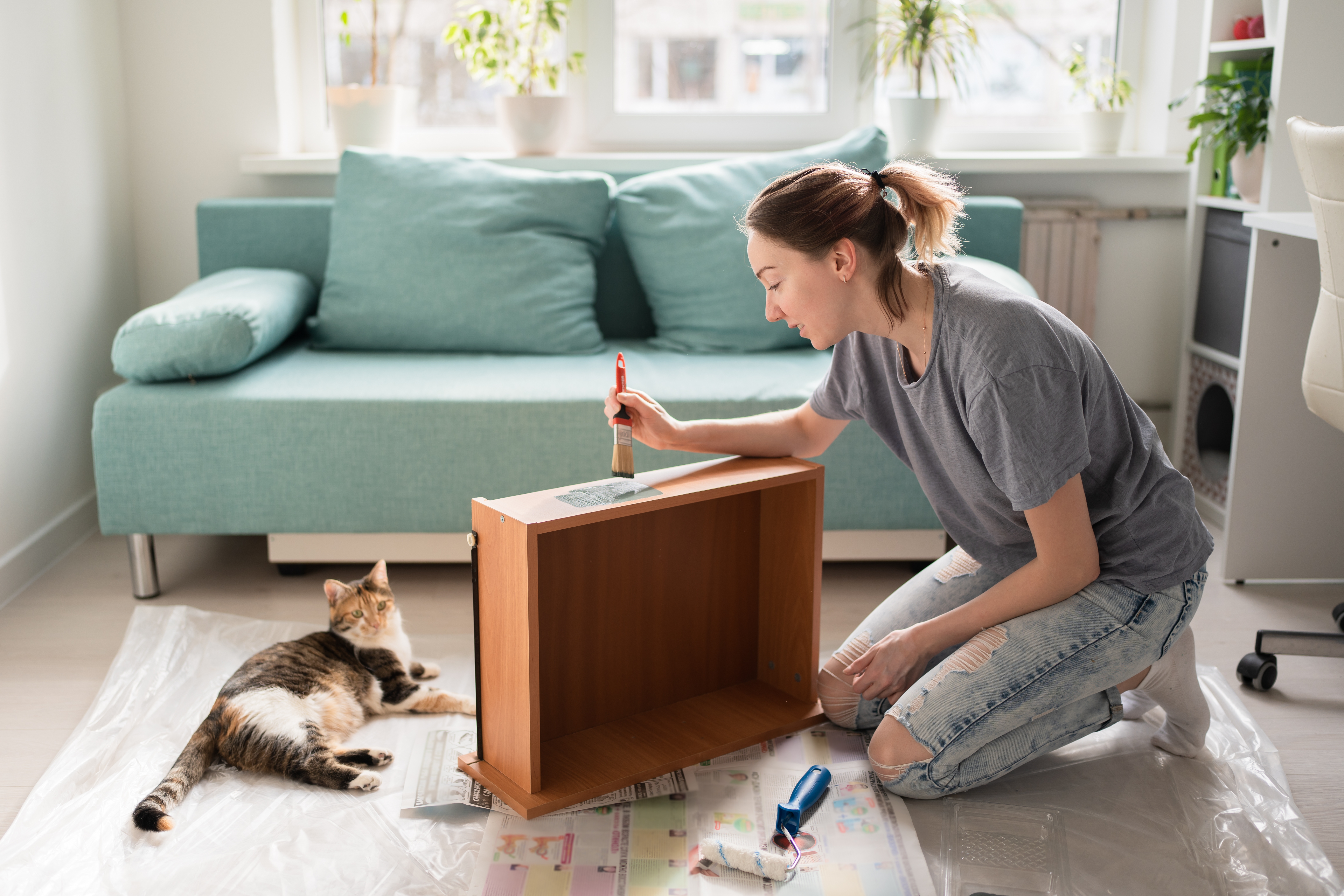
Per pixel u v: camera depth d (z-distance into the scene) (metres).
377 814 1.51
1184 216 3.06
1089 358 1.39
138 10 2.85
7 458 2.30
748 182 2.70
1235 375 2.72
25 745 1.71
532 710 1.49
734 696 1.82
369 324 2.54
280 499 2.20
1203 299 2.88
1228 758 1.66
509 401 2.19
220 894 1.36
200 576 2.40
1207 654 2.05
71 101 2.61
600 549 1.66
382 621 1.79
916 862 1.42
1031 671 1.46
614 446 1.78
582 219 2.65
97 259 2.74
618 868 1.41
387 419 2.18
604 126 3.10
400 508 2.22
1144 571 1.46
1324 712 1.83
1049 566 1.41
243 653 1.99
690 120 3.11
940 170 2.95
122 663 1.95
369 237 2.57
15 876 1.38
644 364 2.46
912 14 2.91
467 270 2.54
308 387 2.22
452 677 1.92
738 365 2.45
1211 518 2.83
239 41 2.88
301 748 1.58
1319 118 2.42
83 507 2.65
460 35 2.88
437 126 3.13
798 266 1.38
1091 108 3.15
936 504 1.62
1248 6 2.69
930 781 1.50
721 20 3.08
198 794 1.56
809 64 3.11
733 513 1.79
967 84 3.13
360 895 1.36
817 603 1.75
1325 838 1.49
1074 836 1.48
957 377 1.39
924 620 1.68
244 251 2.76
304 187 2.98
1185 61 2.98
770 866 1.37
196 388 2.20
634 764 1.60
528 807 1.49
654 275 2.65
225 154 2.94
